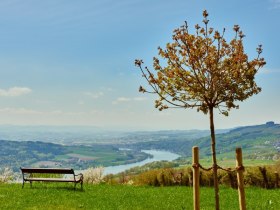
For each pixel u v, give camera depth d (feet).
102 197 72.49
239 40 35.50
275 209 62.18
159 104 38.22
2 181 103.91
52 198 69.00
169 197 75.05
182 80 36.42
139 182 107.65
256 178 97.40
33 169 82.28
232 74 35.40
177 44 36.45
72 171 81.05
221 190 88.22
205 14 35.60
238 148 34.17
